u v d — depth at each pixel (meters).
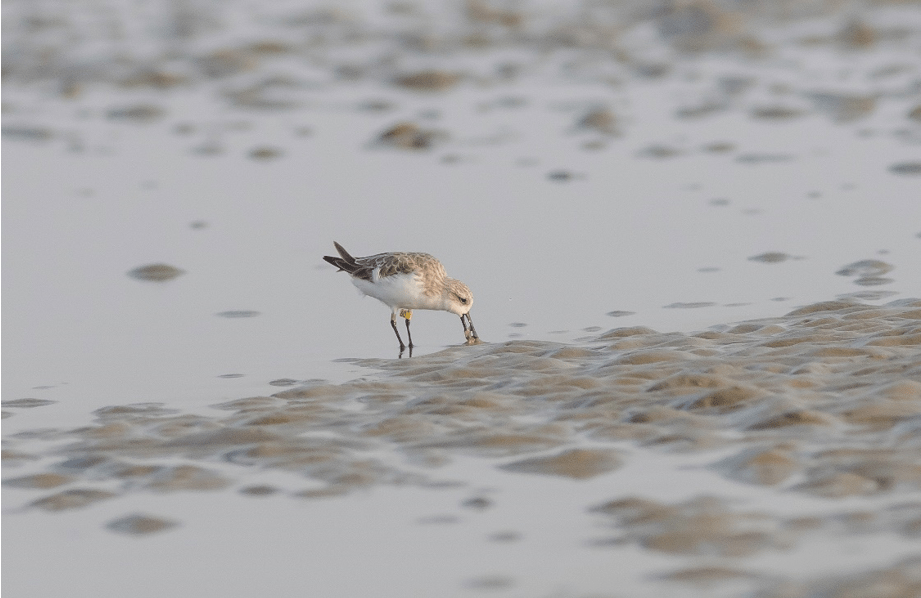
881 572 6.86
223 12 44.06
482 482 8.83
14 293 16.03
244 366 12.95
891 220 18.16
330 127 26.70
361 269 14.42
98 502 8.77
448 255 17.47
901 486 8.15
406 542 7.89
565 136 25.12
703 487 8.41
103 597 7.40
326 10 43.19
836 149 22.97
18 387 12.28
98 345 13.85
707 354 12.03
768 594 6.75
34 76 33.22
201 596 7.36
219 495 8.80
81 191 21.64
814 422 9.45
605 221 18.91
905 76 30.09
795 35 37.31
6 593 7.47
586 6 43.81
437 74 30.98
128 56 35.44
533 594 7.08
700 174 21.58
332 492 8.75
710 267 16.27
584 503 8.32
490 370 12.02
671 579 7.05
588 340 13.30
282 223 19.47
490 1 45.50
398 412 10.66
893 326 12.41
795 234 17.67
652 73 31.95
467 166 22.84
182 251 17.97
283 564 7.69
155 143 25.44
